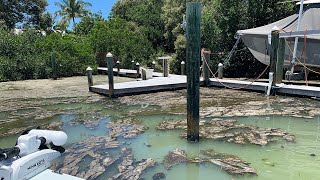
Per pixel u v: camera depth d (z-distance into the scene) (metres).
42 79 18.55
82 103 10.27
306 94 10.15
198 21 5.51
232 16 19.50
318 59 13.70
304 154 5.22
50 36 21.97
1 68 17.80
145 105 9.66
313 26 13.98
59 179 2.85
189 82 5.71
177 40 24.00
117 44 23.75
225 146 5.65
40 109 9.45
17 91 13.32
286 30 14.41
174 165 4.84
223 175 4.47
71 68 20.17
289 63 14.34
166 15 28.16
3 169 2.61
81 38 24.42
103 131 6.84
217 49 20.38
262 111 8.30
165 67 16.19
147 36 29.50
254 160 5.00
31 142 2.94
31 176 2.83
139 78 17.58
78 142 6.05
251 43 15.86
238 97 10.59
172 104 9.66
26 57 18.91
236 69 20.36
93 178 4.39
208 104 9.43
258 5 19.08
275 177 4.38
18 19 35.41
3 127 7.41
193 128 5.85
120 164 4.89
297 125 6.95
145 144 5.86
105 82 16.06
